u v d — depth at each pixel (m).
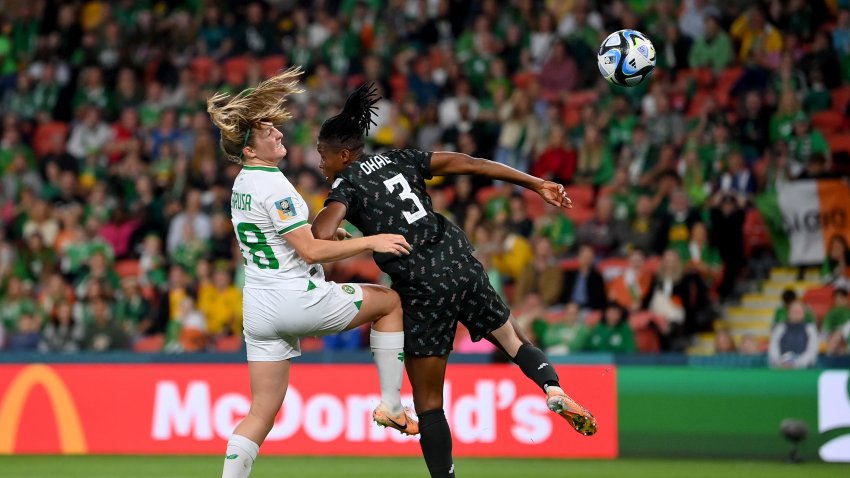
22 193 53.66
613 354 35.34
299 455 35.53
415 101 54.34
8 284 48.06
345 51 58.25
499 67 54.59
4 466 33.19
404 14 59.62
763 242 46.66
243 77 59.62
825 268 44.97
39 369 36.69
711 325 43.88
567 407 19.89
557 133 50.22
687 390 34.78
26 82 60.94
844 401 33.81
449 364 35.66
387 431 35.41
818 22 53.56
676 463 33.56
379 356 20.48
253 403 20.52
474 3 58.44
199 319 44.25
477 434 35.28
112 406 36.31
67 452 36.16
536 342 40.88
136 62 61.28
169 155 54.06
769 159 46.25
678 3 56.12
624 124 50.25
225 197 50.28
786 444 34.03
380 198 20.11
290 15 62.53
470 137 51.44
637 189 47.06
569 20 57.03
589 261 43.31
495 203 47.59
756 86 50.62
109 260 47.62
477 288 20.42
